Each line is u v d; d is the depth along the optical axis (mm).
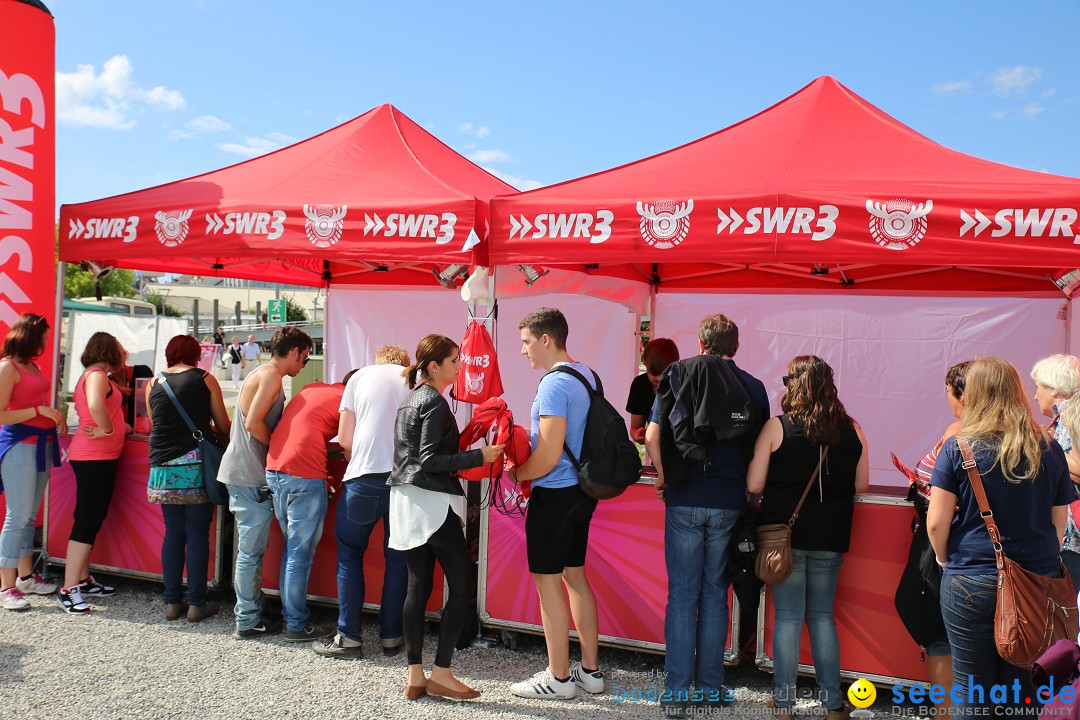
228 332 32188
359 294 8484
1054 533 2756
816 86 5059
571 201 3965
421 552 3568
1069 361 3498
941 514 2818
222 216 4547
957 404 3207
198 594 4555
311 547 4266
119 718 3355
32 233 5496
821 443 3240
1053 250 3307
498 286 4250
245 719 3377
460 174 5562
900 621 3600
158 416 4398
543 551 3582
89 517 4711
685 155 4574
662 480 3564
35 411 4758
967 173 3779
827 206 3586
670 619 3494
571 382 3531
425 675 3861
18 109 5391
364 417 4031
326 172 4992
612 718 3492
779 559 3205
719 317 3506
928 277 6660
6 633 4336
